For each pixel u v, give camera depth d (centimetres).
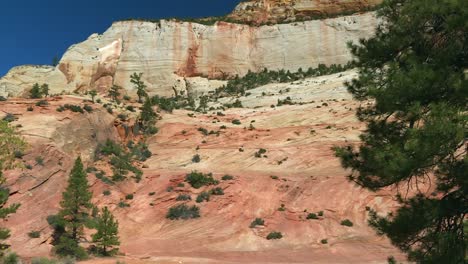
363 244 3192
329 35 11156
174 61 11356
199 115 7200
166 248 3222
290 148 5350
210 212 3841
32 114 4781
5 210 2111
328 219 3619
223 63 11456
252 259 2916
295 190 4109
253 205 3919
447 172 1020
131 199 4216
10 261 2264
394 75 1055
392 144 1084
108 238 2966
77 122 5006
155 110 7006
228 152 5522
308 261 2833
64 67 11744
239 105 8325
